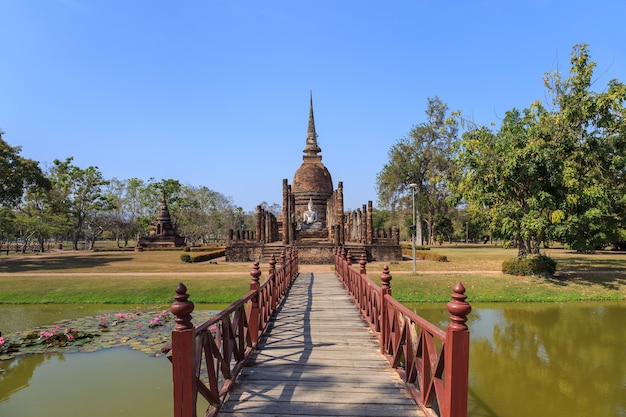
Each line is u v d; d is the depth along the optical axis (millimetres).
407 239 64500
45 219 49281
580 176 19562
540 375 9656
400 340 6285
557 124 19625
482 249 47156
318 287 16000
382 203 49312
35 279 21219
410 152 46750
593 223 20109
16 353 10414
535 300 18359
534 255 21562
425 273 22344
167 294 18484
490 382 9242
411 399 5539
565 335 13102
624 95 17906
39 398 7938
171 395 8062
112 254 42125
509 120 20906
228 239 31328
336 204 30812
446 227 57312
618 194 20609
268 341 8414
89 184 55344
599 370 10023
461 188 22031
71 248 68312
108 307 17109
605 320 15008
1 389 8320
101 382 8672
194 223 67562
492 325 14367
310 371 6637
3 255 43219
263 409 5230
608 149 19906
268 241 33750
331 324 9875
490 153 20016
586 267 25016
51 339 11352
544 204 19094
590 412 7754
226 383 5879
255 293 7965
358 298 11516
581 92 18859
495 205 22047
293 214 33750
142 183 67062
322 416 5039
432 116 46625
